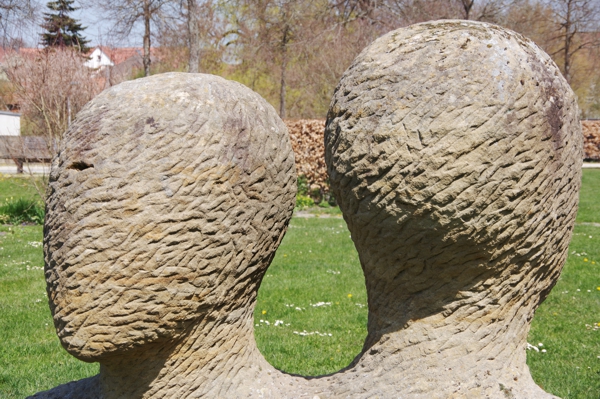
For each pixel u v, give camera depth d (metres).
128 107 1.89
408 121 1.75
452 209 1.75
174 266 1.87
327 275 6.66
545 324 5.09
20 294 5.99
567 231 1.99
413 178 1.75
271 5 18.39
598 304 5.65
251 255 2.07
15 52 11.84
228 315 2.12
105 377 2.20
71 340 1.90
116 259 1.83
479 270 1.89
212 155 1.89
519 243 1.85
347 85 1.94
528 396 1.92
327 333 4.83
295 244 8.53
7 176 14.91
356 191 1.89
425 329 1.98
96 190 1.83
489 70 1.75
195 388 2.12
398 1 15.76
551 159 1.81
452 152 1.71
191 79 2.01
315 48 17.81
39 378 3.92
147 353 2.04
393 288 2.04
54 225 1.90
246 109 2.03
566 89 1.91
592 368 4.12
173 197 1.84
